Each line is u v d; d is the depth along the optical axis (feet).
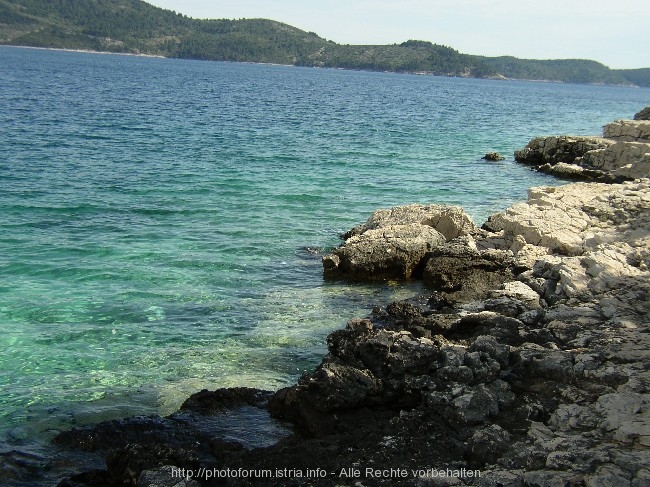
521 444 29.96
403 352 37.09
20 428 35.17
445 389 34.50
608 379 34.73
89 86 312.09
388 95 424.87
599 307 46.73
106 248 67.05
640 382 33.83
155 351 45.14
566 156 138.41
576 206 77.97
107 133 151.12
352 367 36.29
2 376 40.88
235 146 142.00
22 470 31.09
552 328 42.91
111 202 86.43
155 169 110.83
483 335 40.37
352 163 127.34
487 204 98.89
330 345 39.93
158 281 58.59
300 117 223.71
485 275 58.80
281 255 68.39
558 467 27.37
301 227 79.61
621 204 77.15
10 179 95.66
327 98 349.61
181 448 31.63
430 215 71.46
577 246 62.75
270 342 47.11
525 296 50.49
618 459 27.14
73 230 72.90
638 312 45.27
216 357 44.50
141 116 194.59
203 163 118.93
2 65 450.30
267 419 35.86
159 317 50.90
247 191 97.45
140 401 38.47
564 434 30.45
